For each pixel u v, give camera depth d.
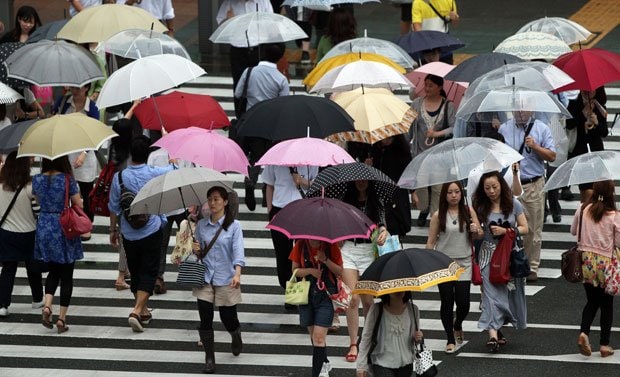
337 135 34.66
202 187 30.17
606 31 58.94
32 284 34.69
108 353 31.64
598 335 32.16
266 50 41.00
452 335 30.69
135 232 32.22
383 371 25.52
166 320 33.97
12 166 33.22
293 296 28.05
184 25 63.03
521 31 44.75
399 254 24.78
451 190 30.19
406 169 30.89
